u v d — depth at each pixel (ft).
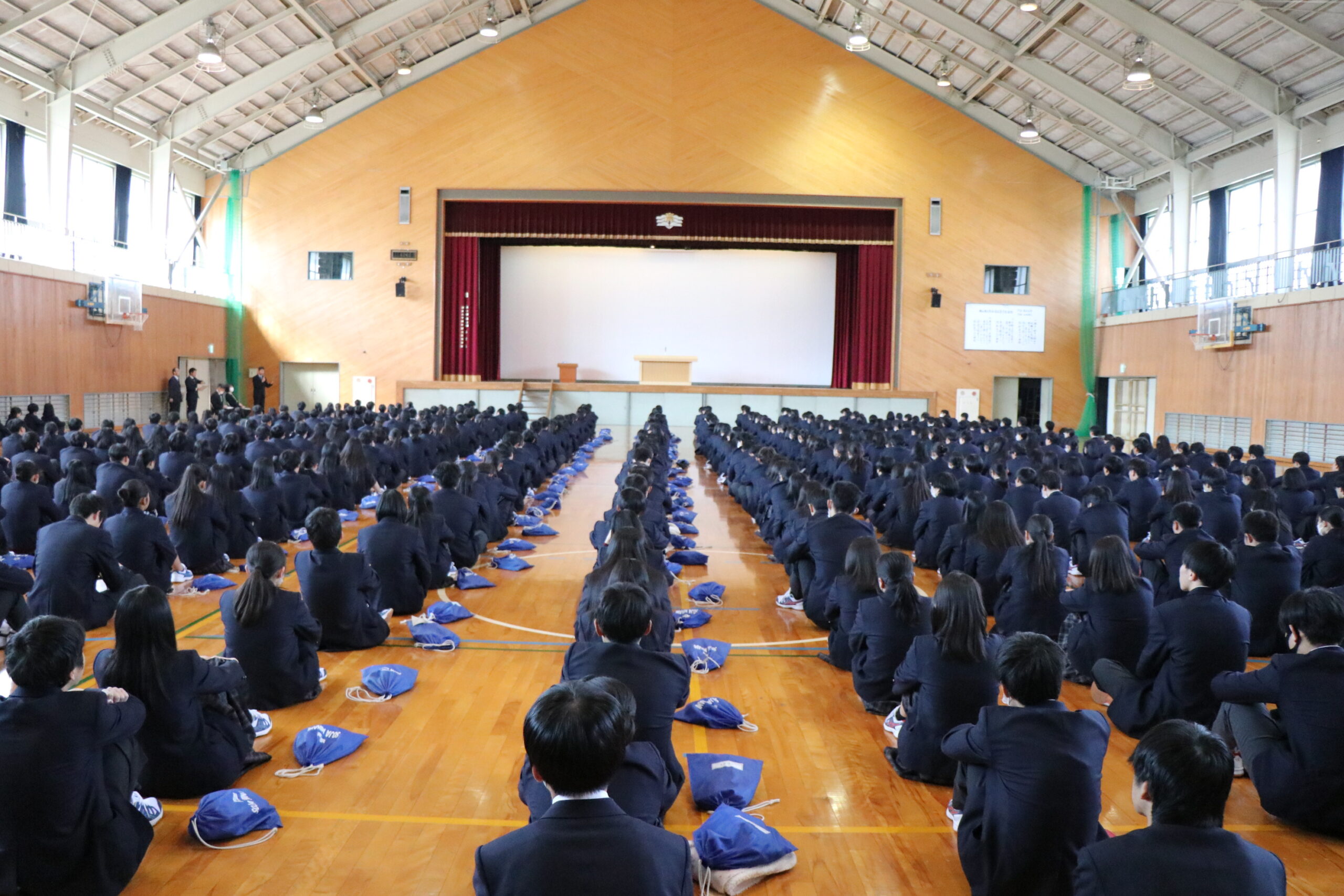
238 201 86.74
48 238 63.36
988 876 11.09
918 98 86.99
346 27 71.61
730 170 86.58
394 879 12.18
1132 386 85.35
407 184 86.63
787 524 31.65
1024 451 43.93
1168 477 35.73
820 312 98.27
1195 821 7.75
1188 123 72.49
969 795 11.70
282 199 86.84
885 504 35.63
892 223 88.89
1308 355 60.90
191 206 85.76
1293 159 61.87
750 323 98.43
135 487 24.30
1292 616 13.23
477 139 86.28
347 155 86.58
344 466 41.19
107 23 58.70
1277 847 13.26
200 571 28.68
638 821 7.40
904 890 12.17
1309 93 60.44
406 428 54.70
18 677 10.52
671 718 12.75
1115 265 88.38
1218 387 70.90
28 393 60.08
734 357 98.58
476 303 88.63
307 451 38.52
